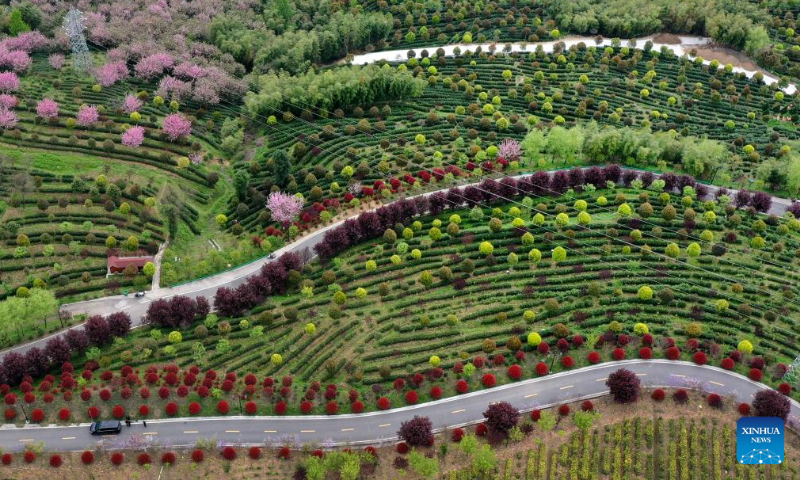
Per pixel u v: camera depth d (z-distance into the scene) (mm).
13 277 142000
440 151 180625
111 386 123625
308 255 148000
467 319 136625
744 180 175750
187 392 122562
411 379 125938
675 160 179000
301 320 137125
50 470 112938
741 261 149125
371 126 189500
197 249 154625
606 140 176125
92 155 172500
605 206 162375
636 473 113875
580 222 155000
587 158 179750
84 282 143375
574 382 126625
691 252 147375
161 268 148500
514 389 125750
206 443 116062
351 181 168500
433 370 126062
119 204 159375
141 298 141875
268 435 119062
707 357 130500
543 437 118312
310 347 132500
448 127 190375
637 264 146750
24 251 145500
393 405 123438
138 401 122188
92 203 158500
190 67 197250
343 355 130500
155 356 129125
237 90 194250
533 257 146375
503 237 152875
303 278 144625
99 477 112438
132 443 115500
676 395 123000
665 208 157500
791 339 133500
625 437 117625
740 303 139375
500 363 128625
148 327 135000
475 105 196125
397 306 139250
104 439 117188
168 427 119500
